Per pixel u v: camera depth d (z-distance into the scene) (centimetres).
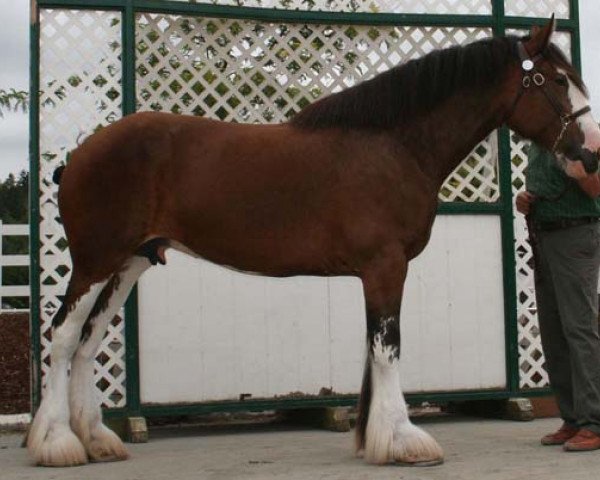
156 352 530
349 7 570
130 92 525
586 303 448
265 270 431
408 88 429
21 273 1090
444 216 577
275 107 564
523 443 483
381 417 411
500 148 587
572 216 450
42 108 516
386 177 418
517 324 586
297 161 421
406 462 407
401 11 577
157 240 432
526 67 432
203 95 551
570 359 460
